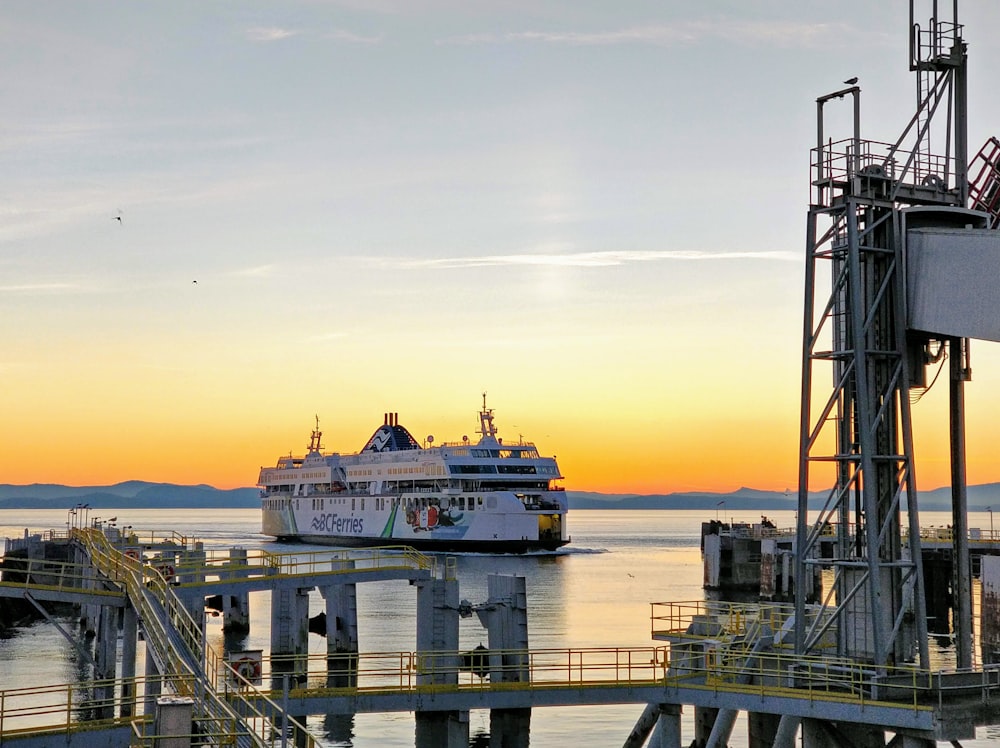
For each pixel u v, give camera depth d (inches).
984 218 1702.8
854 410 1683.1
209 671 1765.5
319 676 2711.6
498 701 1758.1
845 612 1660.9
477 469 7362.2
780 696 1509.6
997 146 1795.0
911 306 1642.5
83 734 1449.3
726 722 1635.1
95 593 2060.8
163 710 1129.4
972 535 4719.5
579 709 2509.8
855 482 1678.2
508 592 2250.2
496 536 7165.4
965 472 1669.5
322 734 2235.5
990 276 1546.5
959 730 1364.4
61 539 4749.0
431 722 1813.5
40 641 3457.2
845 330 1692.9
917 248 1642.5
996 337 1535.4
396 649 3243.1
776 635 1808.6
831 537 2640.3
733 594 5255.9
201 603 2888.8
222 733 1190.3
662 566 7440.9
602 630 3811.5
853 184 1635.1
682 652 1825.8
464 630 3705.7
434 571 2456.9
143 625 1797.5
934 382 1711.4
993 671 1510.8
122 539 3627.0
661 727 1689.2
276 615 2699.3
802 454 1668.3
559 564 7509.8
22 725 2178.9
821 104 1718.8
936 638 3486.7
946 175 1740.9
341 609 2652.6
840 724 1497.3
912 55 1750.7
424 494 7613.2
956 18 1756.9
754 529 5757.9
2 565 4119.1
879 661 1539.1
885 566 1584.6
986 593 2864.2
